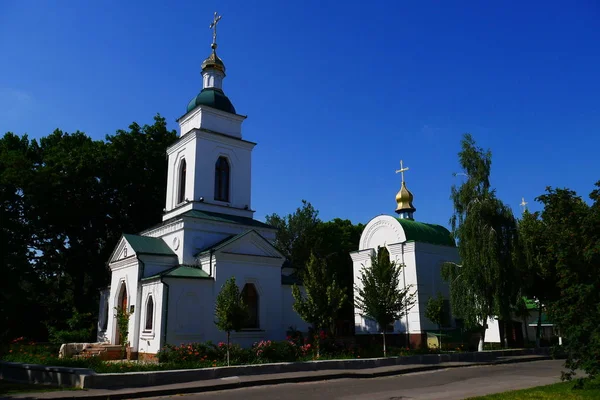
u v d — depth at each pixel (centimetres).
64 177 3803
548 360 2727
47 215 3828
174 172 3275
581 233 1461
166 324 2389
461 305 2797
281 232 4869
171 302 2430
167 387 1555
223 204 3109
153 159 4262
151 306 2555
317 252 4797
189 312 2475
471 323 2781
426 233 3428
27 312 3494
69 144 4281
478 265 2756
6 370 1928
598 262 1400
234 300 2028
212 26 3584
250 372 1848
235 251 2686
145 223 4350
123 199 4178
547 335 4012
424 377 1930
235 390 1593
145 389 1512
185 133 3306
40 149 4375
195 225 2834
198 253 2781
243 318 2011
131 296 2720
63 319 3728
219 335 2527
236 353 2122
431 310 2752
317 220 5084
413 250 3198
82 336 3080
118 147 4169
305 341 2552
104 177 4059
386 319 2456
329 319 2305
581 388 1380
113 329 2839
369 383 1752
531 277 2991
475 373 2052
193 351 2131
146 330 2514
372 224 3528
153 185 4338
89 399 1399
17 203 3781
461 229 2872
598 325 1336
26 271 3378
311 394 1470
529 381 1748
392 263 2559
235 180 3225
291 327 2838
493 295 2767
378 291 2462
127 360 2359
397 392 1491
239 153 3284
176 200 3181
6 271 2881
